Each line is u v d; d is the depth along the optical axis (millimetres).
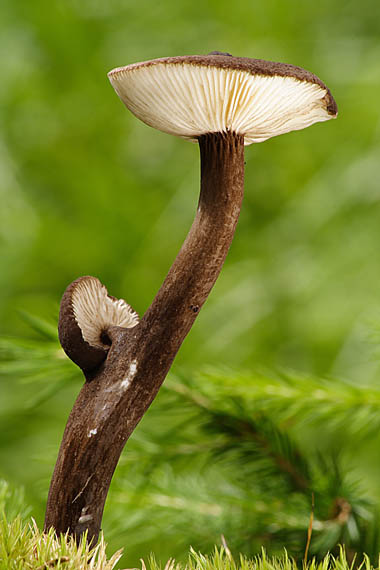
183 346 978
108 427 385
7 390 931
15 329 1010
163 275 1086
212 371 472
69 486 383
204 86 388
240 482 462
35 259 1101
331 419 468
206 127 397
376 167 956
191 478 470
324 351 954
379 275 909
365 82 988
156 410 467
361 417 465
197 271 392
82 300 394
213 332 992
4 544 376
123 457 462
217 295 1023
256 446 459
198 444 464
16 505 418
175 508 456
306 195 1018
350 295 930
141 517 455
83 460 384
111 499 459
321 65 1094
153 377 388
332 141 1078
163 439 467
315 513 445
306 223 1016
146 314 391
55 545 377
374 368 781
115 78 391
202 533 452
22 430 892
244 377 468
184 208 1080
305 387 468
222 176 397
